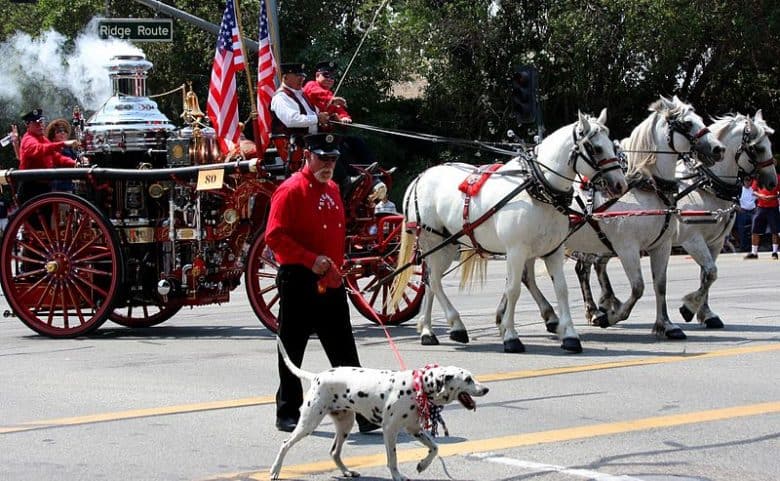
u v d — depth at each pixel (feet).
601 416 27.78
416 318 50.47
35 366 37.73
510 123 117.91
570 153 37.60
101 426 27.91
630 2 106.22
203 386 33.22
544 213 38.42
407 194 43.60
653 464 23.03
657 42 108.37
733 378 32.42
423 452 24.91
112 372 36.06
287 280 26.45
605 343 40.73
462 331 41.81
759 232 82.17
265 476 23.17
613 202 40.60
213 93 47.75
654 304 54.03
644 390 30.91
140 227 45.16
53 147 46.83
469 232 40.57
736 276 67.15
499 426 27.04
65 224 45.55
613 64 113.80
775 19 105.91
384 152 119.65
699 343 39.83
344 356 26.71
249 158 44.80
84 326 45.11
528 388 31.71
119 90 47.78
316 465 24.03
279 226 26.08
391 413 22.13
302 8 118.52
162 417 28.86
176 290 45.42
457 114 120.06
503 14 115.96
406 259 43.27
